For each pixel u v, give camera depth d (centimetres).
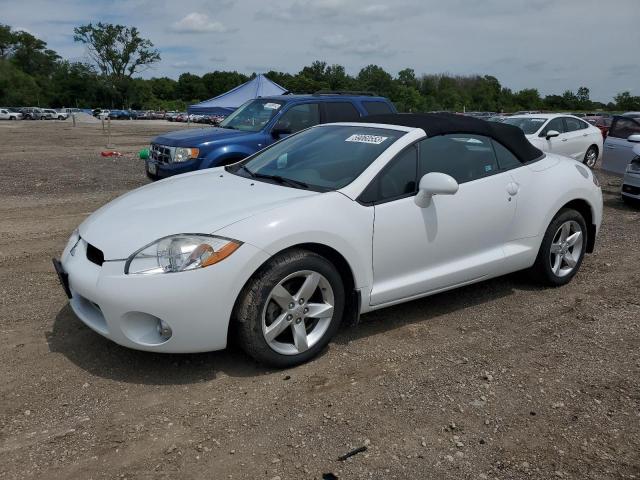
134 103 10550
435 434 289
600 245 659
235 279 321
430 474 260
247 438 283
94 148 2155
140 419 297
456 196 416
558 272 504
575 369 359
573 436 290
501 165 457
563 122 1399
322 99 869
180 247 317
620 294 494
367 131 436
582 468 266
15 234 667
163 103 11100
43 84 10994
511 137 471
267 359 341
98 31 9888
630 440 288
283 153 456
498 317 439
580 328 421
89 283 328
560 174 491
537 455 275
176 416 301
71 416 298
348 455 271
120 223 351
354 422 298
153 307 312
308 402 316
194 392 323
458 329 416
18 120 6562
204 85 14000
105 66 10281
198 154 766
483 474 261
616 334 412
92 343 377
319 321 362
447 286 423
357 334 404
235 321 337
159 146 825
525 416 307
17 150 2008
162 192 405
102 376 338
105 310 321
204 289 315
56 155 1792
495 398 323
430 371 353
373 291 383
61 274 361
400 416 304
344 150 420
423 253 402
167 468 260
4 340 380
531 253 475
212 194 385
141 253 320
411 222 390
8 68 10562
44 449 271
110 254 326
